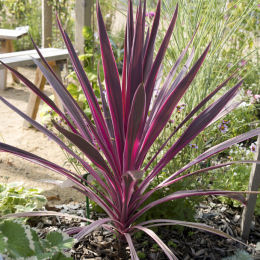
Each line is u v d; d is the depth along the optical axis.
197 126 1.51
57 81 1.52
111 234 1.85
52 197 2.27
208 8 2.38
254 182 1.79
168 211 1.84
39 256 1.14
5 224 1.17
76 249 1.73
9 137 3.21
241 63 2.98
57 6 4.29
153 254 1.73
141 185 1.57
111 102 1.41
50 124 2.91
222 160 2.58
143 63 1.57
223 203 2.18
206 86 2.30
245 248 1.83
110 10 4.79
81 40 3.22
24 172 2.63
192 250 1.78
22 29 4.70
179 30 2.49
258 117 3.31
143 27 1.47
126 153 1.31
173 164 2.07
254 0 2.74
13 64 2.81
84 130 1.55
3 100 1.50
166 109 1.41
